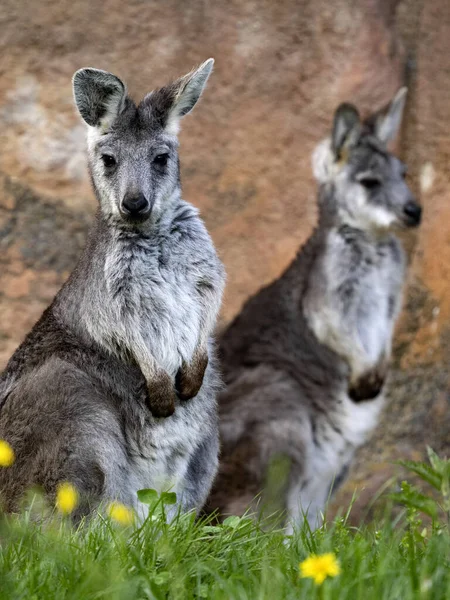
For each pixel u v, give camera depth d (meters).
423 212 15.09
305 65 14.41
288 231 14.38
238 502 11.84
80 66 13.67
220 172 14.13
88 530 7.38
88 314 9.06
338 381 12.57
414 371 15.03
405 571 6.14
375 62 14.64
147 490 7.75
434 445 15.18
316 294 12.65
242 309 13.15
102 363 9.02
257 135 14.28
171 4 13.91
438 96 15.27
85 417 8.53
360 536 7.10
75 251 13.64
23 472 8.48
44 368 8.91
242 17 14.19
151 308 9.06
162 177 9.26
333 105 14.49
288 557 6.75
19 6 13.45
